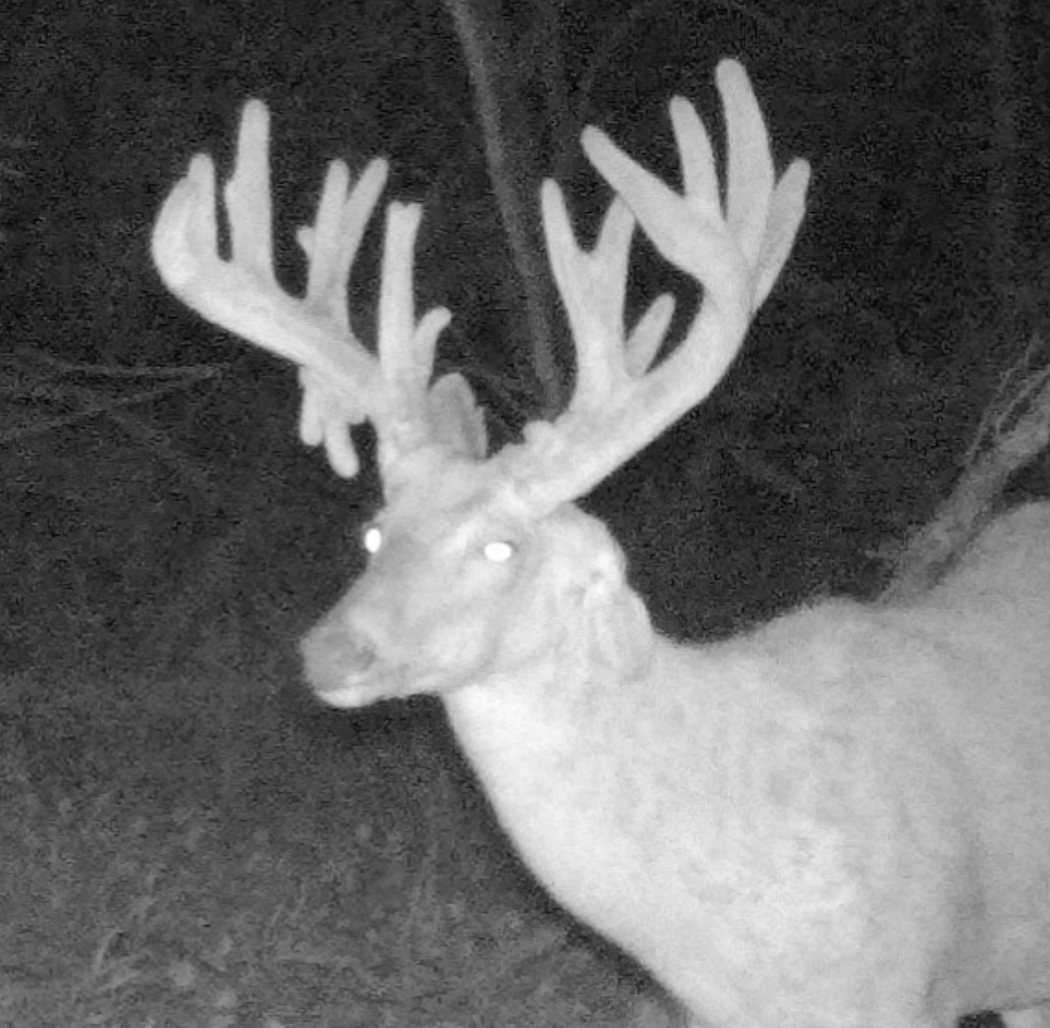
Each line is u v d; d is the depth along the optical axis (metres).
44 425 16.31
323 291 7.50
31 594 20.45
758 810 7.39
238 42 17.81
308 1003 11.26
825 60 18.38
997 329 16.08
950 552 10.79
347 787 15.34
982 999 8.20
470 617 6.94
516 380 16.09
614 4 17.81
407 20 17.30
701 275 7.02
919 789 7.64
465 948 12.03
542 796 7.24
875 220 18.61
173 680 17.67
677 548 16.27
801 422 17.48
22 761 16.38
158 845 14.06
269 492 18.80
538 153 15.98
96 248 18.69
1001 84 17.88
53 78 18.42
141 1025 10.89
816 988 7.47
